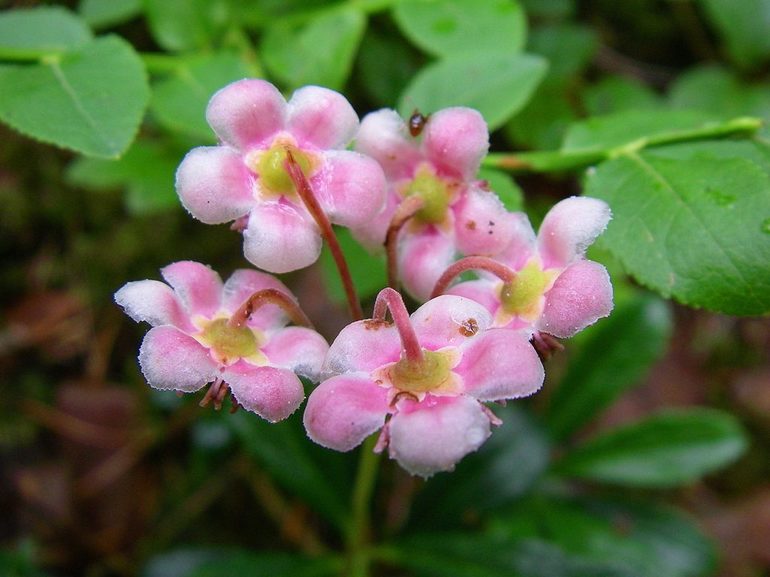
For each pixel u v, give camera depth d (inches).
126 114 2.5
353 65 4.3
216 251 4.6
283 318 2.1
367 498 3.5
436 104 3.0
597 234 2.1
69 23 3.0
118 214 4.6
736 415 4.8
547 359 2.1
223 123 2.1
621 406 4.7
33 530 4.0
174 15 3.4
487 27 3.2
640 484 3.7
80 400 4.3
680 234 2.4
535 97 4.1
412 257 2.3
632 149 2.7
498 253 2.2
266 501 4.1
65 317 4.5
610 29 4.9
